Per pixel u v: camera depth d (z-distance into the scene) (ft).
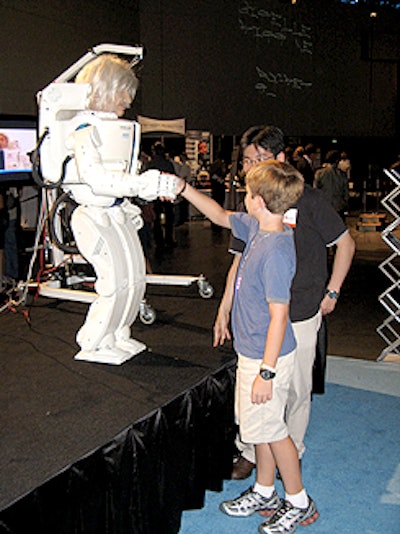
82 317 10.07
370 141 47.47
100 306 7.84
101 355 7.85
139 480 6.10
